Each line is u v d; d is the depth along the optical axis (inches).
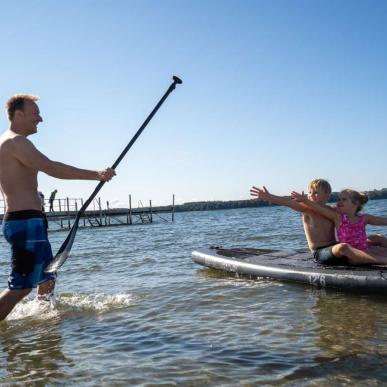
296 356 125.8
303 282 219.3
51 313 186.5
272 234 594.6
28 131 169.5
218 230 816.9
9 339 154.8
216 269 280.5
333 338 139.8
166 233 852.0
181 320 169.3
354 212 220.8
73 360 131.0
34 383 115.8
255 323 160.6
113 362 127.6
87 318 177.8
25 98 168.4
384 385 105.5
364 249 219.1
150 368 121.6
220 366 120.8
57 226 1889.8
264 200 229.3
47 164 161.3
